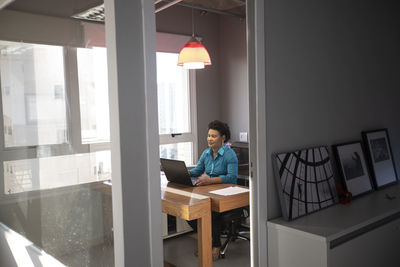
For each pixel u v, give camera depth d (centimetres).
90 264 183
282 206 227
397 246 259
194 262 331
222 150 359
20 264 240
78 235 188
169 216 387
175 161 311
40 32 193
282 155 232
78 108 177
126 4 163
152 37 171
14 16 212
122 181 165
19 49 211
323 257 202
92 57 171
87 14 170
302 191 240
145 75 171
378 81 321
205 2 390
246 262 329
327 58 267
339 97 280
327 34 266
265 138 224
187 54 361
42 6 192
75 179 185
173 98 493
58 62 185
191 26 493
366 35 304
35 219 217
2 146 236
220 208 271
